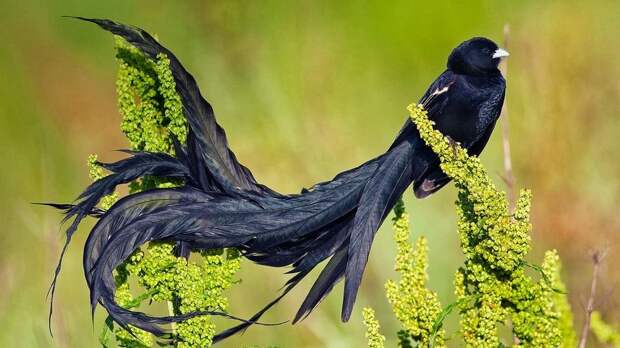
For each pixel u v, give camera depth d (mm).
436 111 10594
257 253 7633
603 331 9203
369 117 15414
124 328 7090
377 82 16172
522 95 14977
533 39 16047
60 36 17094
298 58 16359
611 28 15977
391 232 12492
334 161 14523
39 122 15070
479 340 7391
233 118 15422
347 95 15773
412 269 7660
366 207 8102
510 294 7332
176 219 7445
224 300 7516
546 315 7371
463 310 7523
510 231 7176
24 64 16375
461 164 7406
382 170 8617
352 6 17109
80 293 11680
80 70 16453
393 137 15148
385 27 17047
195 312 7184
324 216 7867
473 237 7398
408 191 13008
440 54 16969
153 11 17344
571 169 13867
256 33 16891
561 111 14570
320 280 7789
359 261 7816
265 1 17125
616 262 12141
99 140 15109
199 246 7477
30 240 12422
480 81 10438
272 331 11531
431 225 12695
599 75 15203
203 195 7594
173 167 7719
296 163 14484
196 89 7875
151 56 7867
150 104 8055
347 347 11273
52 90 15906
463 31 17016
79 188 13984
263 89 15633
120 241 7285
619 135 14219
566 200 13383
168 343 7641
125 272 7613
